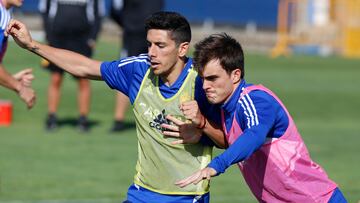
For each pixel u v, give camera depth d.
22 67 52.03
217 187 27.28
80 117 36.38
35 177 27.81
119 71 16.66
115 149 33.03
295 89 51.59
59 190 26.11
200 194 16.41
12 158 30.69
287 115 15.62
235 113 15.39
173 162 16.30
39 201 24.61
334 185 16.22
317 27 79.19
